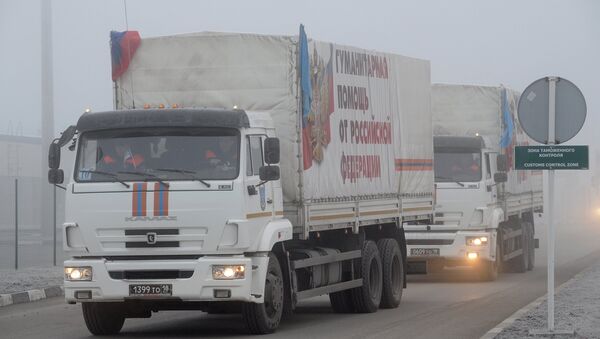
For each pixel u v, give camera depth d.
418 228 33.47
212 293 17.66
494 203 34.41
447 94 36.34
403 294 28.92
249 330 18.73
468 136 33.84
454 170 33.66
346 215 22.36
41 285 28.75
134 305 19.06
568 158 17.19
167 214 17.78
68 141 18.59
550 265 17.36
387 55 25.44
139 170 18.08
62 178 18.58
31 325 20.80
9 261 39.88
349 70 22.98
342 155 22.31
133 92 20.84
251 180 18.25
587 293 25.48
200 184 17.80
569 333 17.03
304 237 20.16
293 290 19.89
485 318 21.59
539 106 17.31
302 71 20.20
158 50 20.78
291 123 20.17
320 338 18.14
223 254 17.77
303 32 20.30
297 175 20.11
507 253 36.38
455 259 33.34
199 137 18.19
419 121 27.42
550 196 17.45
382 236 25.88
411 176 26.70
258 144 18.92
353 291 23.48
